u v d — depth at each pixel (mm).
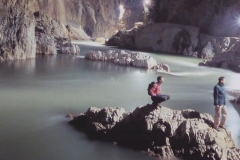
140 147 10883
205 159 9805
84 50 37312
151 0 50688
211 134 10141
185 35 40750
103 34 56094
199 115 11430
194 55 39406
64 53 33156
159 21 48875
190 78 24188
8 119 12867
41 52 31312
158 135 10648
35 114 13648
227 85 22453
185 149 10266
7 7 26328
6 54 25719
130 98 17078
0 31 25953
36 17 36281
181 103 16703
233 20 38406
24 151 10250
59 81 20031
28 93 16750
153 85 11148
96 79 21391
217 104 10758
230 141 10828
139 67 27062
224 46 36938
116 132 11500
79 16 51469
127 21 57594
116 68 26125
